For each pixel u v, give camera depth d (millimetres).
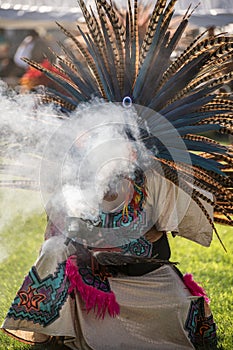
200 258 13156
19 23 23922
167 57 7785
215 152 7926
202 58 7750
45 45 26312
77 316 7957
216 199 8266
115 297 7910
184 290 8391
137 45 7852
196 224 8211
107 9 7812
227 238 14820
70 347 8008
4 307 10180
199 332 8648
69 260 7855
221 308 10125
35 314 7766
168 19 7746
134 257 7730
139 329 8055
